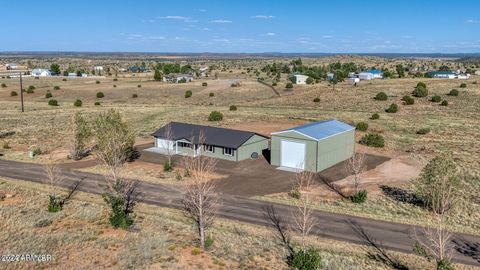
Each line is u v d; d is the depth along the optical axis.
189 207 38.94
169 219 36.44
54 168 49.22
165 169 50.59
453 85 129.00
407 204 40.44
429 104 103.69
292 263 28.52
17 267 27.72
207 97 128.25
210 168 51.78
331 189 44.62
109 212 37.88
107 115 52.75
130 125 81.31
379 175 49.78
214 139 57.41
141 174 49.47
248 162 54.88
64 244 31.41
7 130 75.94
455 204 38.62
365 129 74.62
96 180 47.25
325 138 51.31
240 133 58.03
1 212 37.50
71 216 37.03
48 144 66.00
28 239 32.06
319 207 39.28
